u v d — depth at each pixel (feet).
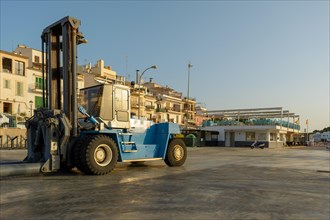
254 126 172.86
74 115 33.12
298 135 243.60
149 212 18.33
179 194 23.75
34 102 155.63
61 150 31.89
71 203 20.34
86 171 32.76
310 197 24.09
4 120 109.09
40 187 25.85
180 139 46.47
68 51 33.45
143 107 218.38
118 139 36.37
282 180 33.27
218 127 185.57
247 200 22.29
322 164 56.95
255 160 65.16
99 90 36.45
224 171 41.04
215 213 18.40
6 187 25.72
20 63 151.94
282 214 18.67
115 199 21.61
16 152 76.18
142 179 31.19
